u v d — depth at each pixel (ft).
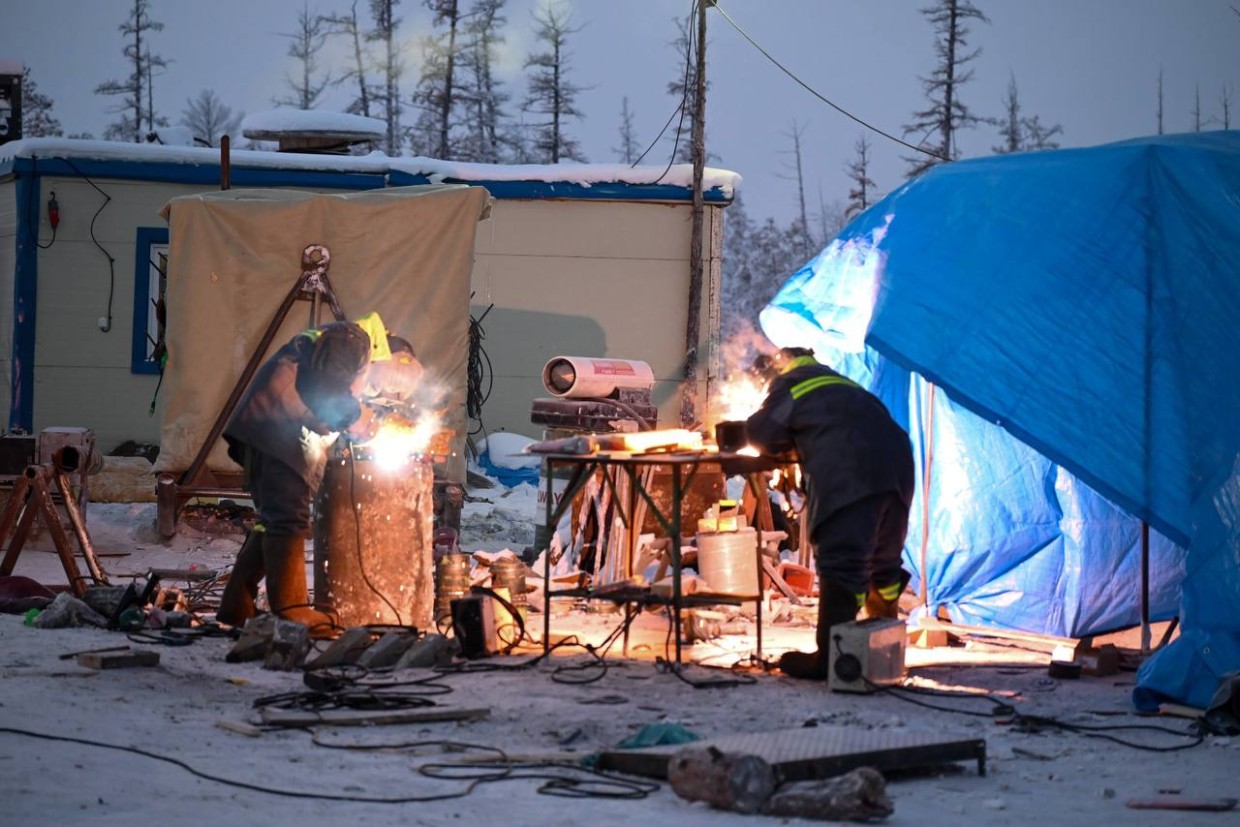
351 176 66.44
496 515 54.75
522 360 68.28
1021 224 30.19
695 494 38.91
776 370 28.25
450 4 200.03
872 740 18.16
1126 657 28.43
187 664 25.55
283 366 29.14
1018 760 19.47
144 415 65.46
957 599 33.24
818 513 25.80
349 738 19.51
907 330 29.66
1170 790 17.74
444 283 46.96
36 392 65.16
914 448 34.94
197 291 46.42
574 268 68.18
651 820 15.55
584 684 24.34
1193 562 25.18
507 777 17.39
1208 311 27.99
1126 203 29.43
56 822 14.38
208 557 43.75
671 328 68.59
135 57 253.85
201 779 16.63
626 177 67.82
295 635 25.45
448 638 27.58
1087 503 31.81
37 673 23.54
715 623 32.09
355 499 28.73
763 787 16.16
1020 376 28.48
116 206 65.26
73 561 33.94
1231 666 23.16
